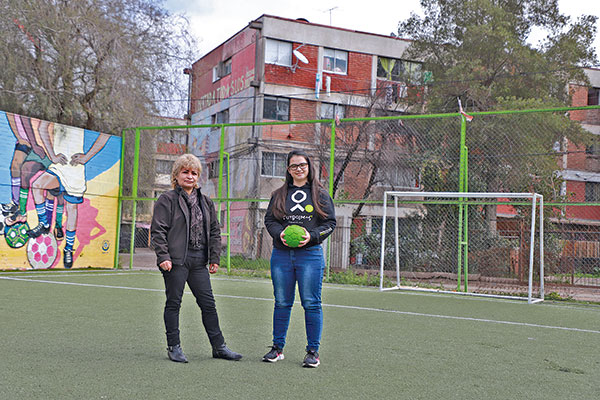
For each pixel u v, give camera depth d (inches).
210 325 173.0
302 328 236.1
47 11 651.5
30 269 509.4
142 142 769.6
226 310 283.6
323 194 175.0
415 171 612.7
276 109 1054.4
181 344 192.9
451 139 571.8
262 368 161.5
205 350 184.4
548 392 145.9
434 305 342.0
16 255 498.9
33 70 659.4
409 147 616.7
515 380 157.8
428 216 572.7
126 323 231.0
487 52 967.0
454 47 1016.9
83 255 557.9
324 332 228.5
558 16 1014.4
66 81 682.2
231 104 1130.7
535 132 585.6
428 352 194.7
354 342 208.8
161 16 764.6
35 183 514.0
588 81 1020.5
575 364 182.9
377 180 696.4
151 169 810.8
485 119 563.2
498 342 219.9
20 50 645.3
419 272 544.7
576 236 620.4
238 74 1119.0
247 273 538.6
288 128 1018.7
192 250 172.6
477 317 294.2
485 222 570.6
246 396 131.6
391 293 411.2
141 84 741.3
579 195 1052.5
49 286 369.1
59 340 190.1
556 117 633.0
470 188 559.8
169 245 169.8
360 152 738.8
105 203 579.5
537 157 585.9
